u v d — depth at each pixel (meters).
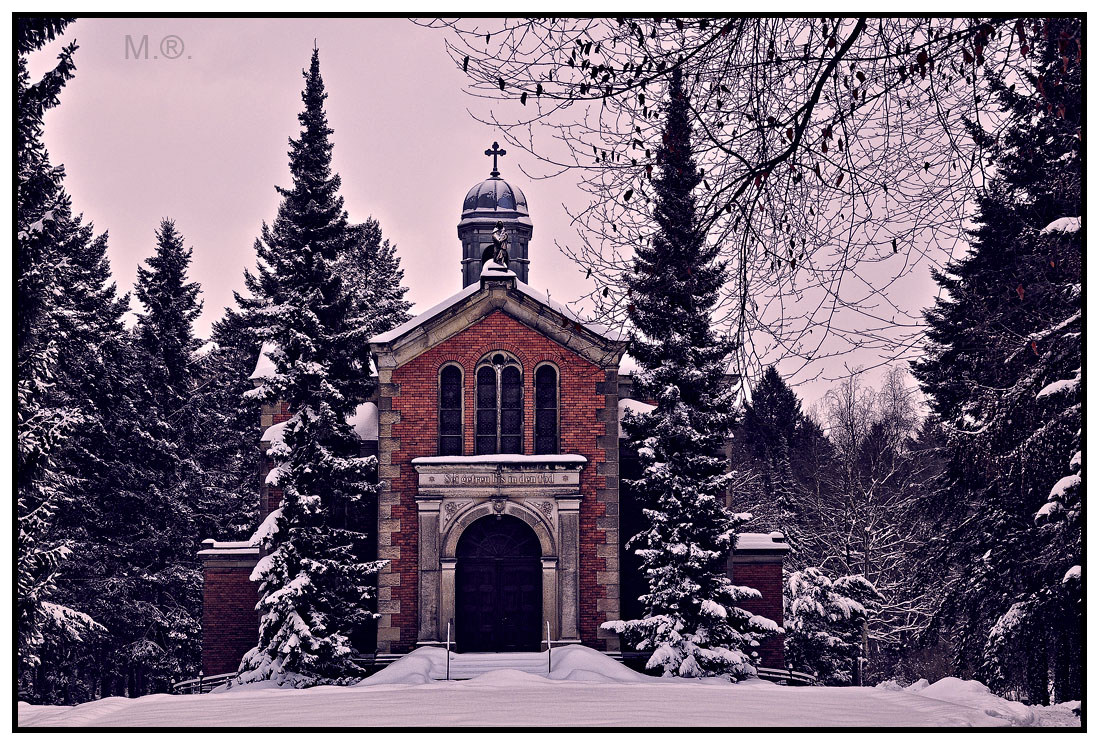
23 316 21.91
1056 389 18.78
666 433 29.66
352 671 30.14
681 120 11.98
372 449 33.53
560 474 32.16
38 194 22.80
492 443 32.84
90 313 39.69
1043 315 20.75
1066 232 18.80
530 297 32.94
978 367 25.78
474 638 31.94
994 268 29.72
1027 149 24.48
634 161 12.00
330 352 32.09
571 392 32.75
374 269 59.31
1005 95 12.74
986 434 21.92
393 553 32.06
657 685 24.66
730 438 30.34
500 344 33.00
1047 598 27.20
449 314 32.97
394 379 32.78
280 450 30.72
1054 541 24.39
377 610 32.31
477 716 16.08
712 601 29.22
